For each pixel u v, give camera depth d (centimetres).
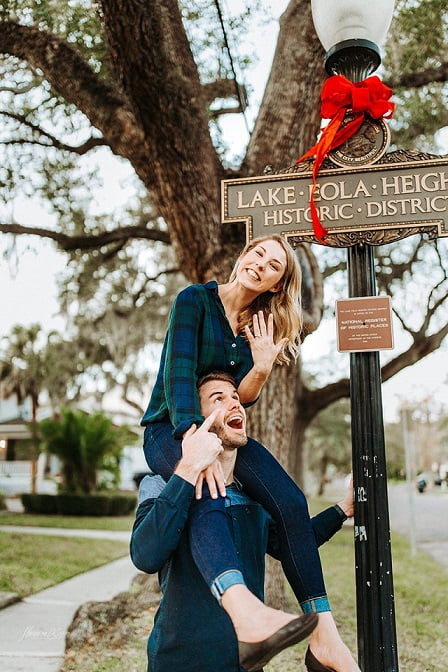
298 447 1171
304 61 571
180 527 195
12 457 3125
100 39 611
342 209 276
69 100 580
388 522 250
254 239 269
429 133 793
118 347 1372
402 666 468
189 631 198
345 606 666
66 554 980
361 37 289
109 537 1288
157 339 1330
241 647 171
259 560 216
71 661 454
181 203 544
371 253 276
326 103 282
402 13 618
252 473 230
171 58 488
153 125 509
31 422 2325
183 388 221
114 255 1114
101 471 2123
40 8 550
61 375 1580
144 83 487
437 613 643
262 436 576
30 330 2022
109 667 442
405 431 1289
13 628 538
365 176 278
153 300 1294
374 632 239
